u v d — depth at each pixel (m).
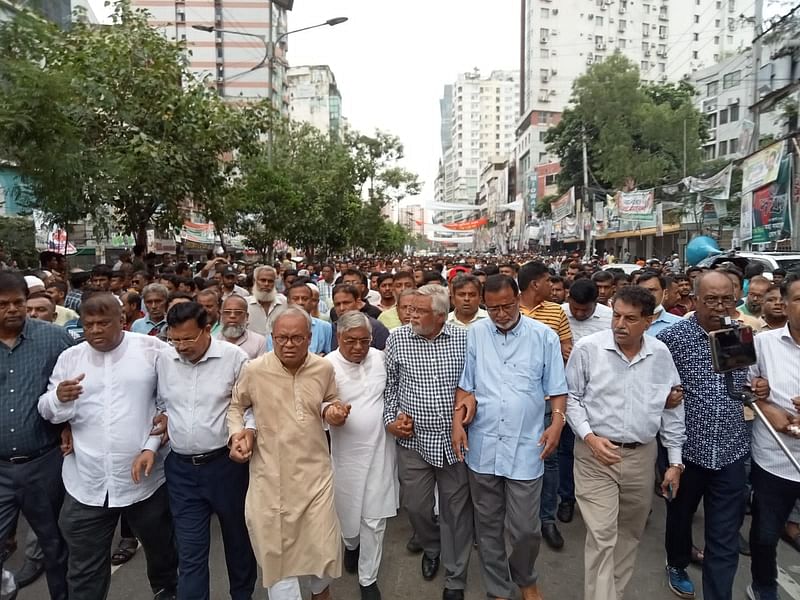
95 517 3.14
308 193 20.58
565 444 4.71
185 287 7.46
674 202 25.50
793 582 3.75
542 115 67.25
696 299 3.34
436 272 7.06
